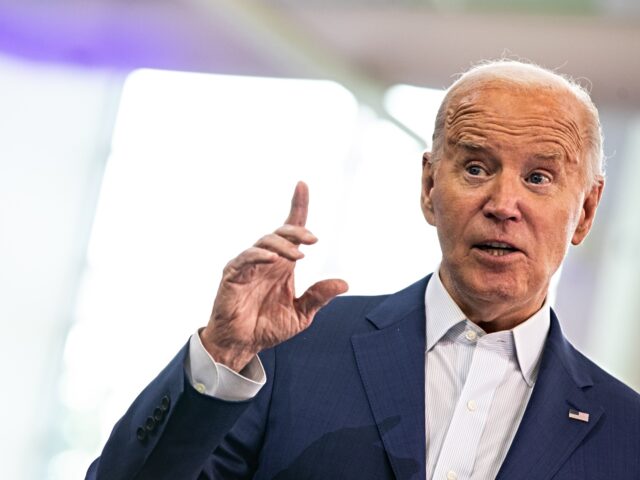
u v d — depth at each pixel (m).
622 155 8.38
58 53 7.77
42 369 8.00
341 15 7.21
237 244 8.02
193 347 2.15
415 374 2.40
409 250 7.93
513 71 2.41
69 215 8.06
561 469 2.28
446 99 2.48
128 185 8.14
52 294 8.02
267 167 8.04
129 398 8.09
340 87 7.81
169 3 7.25
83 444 8.02
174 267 8.11
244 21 7.29
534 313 2.47
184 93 8.10
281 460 2.35
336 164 8.01
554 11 6.78
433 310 2.49
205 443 2.15
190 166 8.11
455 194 2.33
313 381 2.43
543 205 2.30
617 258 8.47
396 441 2.30
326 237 7.99
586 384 2.44
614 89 7.13
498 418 2.37
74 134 7.98
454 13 7.07
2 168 7.71
